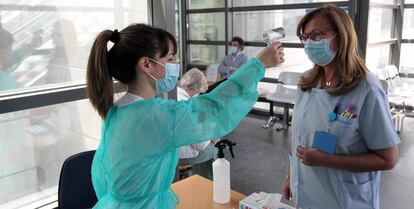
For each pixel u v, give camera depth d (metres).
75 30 2.13
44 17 1.98
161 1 2.45
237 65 5.37
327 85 1.42
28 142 2.07
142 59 0.94
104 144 1.00
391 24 5.67
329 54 1.33
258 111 5.89
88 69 0.97
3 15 1.82
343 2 4.64
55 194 2.20
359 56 1.34
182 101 0.96
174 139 0.91
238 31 6.09
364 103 1.28
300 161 1.46
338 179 1.36
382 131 1.26
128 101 0.96
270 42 1.15
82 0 2.13
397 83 5.34
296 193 1.51
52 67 2.05
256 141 4.54
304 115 1.46
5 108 1.76
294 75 5.05
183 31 6.78
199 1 6.48
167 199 1.04
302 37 1.42
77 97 2.05
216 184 1.57
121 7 2.33
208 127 0.94
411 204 2.92
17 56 1.90
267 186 3.23
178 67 1.06
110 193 0.99
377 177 1.39
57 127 2.18
